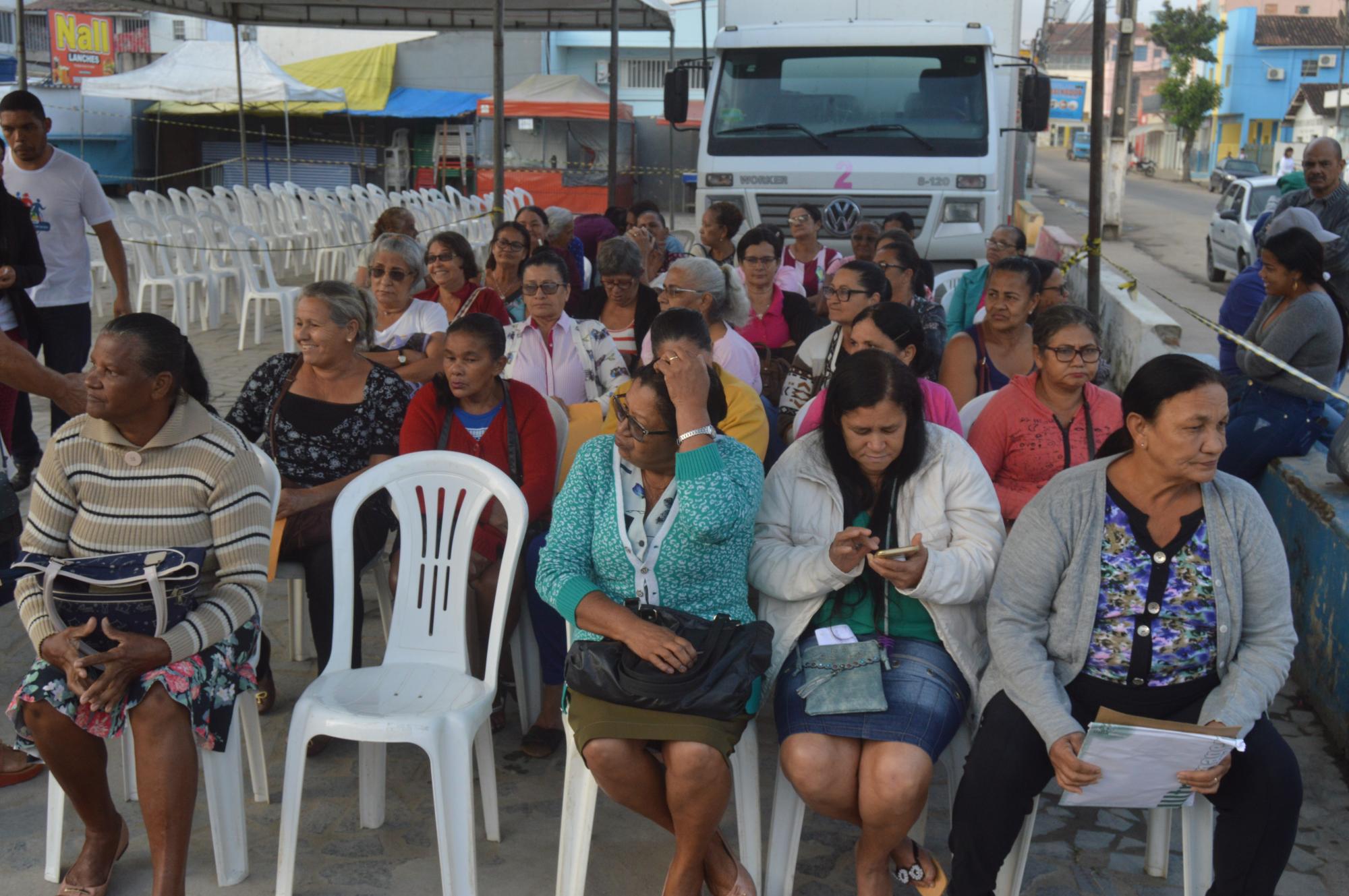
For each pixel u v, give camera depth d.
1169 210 33.28
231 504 3.21
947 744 3.15
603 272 5.89
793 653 3.39
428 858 3.52
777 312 6.32
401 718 3.15
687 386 3.16
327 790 3.88
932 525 3.37
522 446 4.21
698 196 9.64
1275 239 5.26
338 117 27.52
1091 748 2.78
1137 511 3.01
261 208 14.78
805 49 9.62
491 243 6.87
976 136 9.27
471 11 12.82
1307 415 5.22
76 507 3.23
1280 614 2.97
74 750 3.12
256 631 3.44
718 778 3.00
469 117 27.45
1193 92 53.97
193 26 28.03
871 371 3.25
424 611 3.67
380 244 5.92
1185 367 2.84
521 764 4.07
